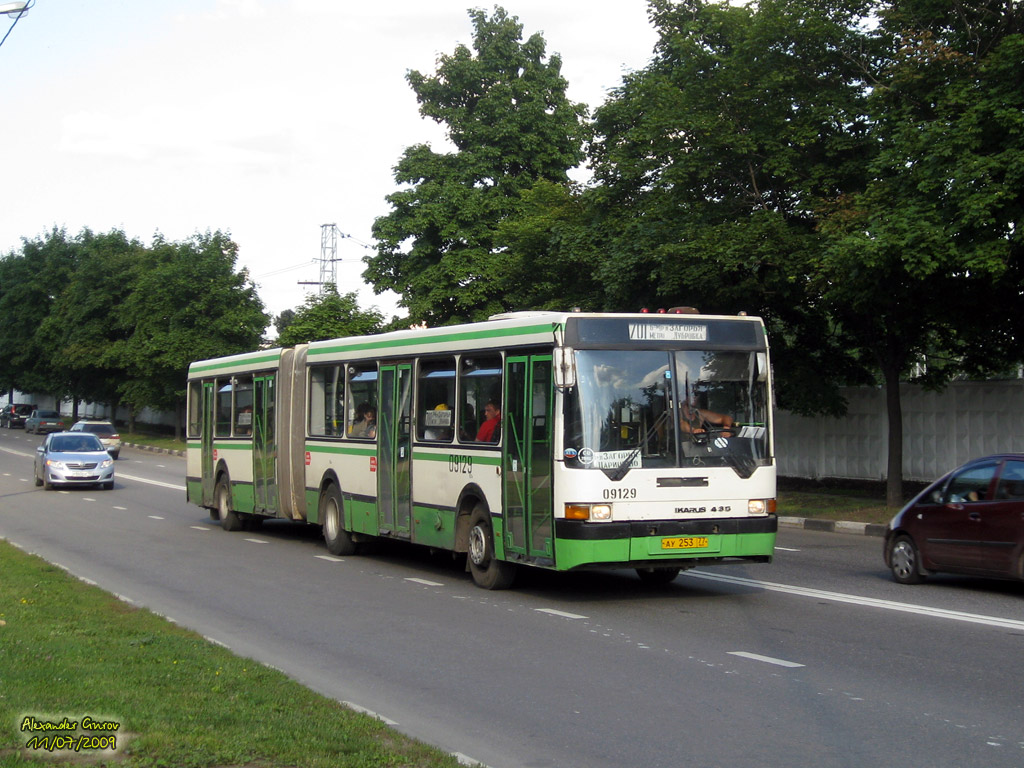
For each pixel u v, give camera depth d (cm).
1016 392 2177
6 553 1536
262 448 1944
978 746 640
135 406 6131
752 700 756
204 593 1297
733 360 1199
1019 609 1116
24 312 8138
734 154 2030
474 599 1234
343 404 1666
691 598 1224
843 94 1986
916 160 1677
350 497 1633
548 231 2825
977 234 1574
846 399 2520
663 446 1149
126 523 2250
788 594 1240
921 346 2147
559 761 621
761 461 1189
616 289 2170
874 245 1600
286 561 1614
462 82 4166
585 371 1137
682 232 2081
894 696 762
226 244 5609
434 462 1398
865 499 2269
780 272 1972
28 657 800
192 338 5422
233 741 589
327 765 554
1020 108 1587
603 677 835
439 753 587
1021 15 1758
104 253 6669
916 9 1853
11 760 544
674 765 611
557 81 4216
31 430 7638
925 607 1134
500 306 3903
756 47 2000
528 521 1188
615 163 2400
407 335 1487
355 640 998
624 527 1119
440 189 4006
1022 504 1153
